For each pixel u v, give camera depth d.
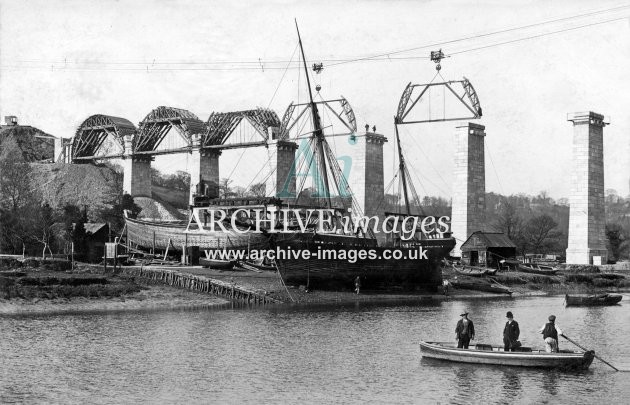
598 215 162.62
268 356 55.62
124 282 94.62
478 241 143.25
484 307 93.44
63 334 65.00
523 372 49.12
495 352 50.53
